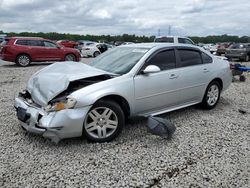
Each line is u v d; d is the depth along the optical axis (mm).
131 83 4570
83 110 4066
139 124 5180
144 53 5012
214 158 3865
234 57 21188
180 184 3234
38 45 16328
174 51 5402
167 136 4410
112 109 4316
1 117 5559
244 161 3793
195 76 5637
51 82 4289
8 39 15875
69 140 4387
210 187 3182
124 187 3170
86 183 3238
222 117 5707
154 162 3729
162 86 5008
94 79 4551
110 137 4352
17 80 10344
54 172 3465
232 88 9039
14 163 3682
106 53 5816
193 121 5406
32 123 4098
